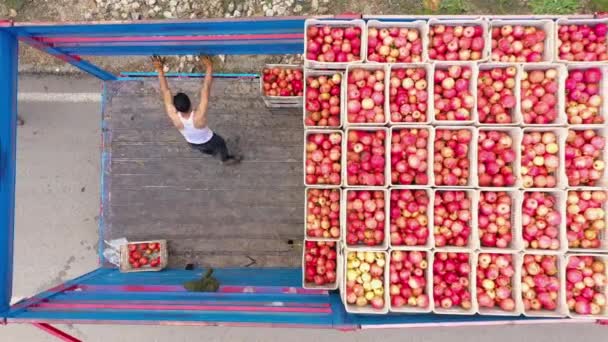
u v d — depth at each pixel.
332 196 3.90
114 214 5.46
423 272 3.61
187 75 5.61
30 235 6.03
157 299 4.09
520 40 3.66
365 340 5.66
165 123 5.54
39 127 6.19
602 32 3.57
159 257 5.21
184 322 3.45
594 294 3.44
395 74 3.68
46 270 5.97
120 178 5.50
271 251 5.38
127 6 6.34
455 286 3.51
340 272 3.85
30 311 3.70
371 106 3.67
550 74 3.58
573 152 3.54
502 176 3.56
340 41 3.73
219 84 5.57
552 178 3.53
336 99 3.94
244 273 5.11
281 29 3.92
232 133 5.48
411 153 3.59
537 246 3.50
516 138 3.54
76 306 3.85
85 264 5.96
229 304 3.91
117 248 5.41
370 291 3.58
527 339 5.60
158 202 5.46
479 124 3.53
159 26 3.77
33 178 6.12
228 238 5.40
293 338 5.72
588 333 5.57
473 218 3.54
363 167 3.70
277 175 5.43
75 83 6.24
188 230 5.42
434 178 3.61
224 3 6.29
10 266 3.80
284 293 4.32
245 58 6.09
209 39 4.18
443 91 3.69
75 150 6.15
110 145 5.53
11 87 3.83
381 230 3.64
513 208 3.56
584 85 3.62
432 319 3.51
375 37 3.72
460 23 3.64
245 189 5.43
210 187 5.45
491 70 3.69
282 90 5.07
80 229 6.02
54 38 4.08
